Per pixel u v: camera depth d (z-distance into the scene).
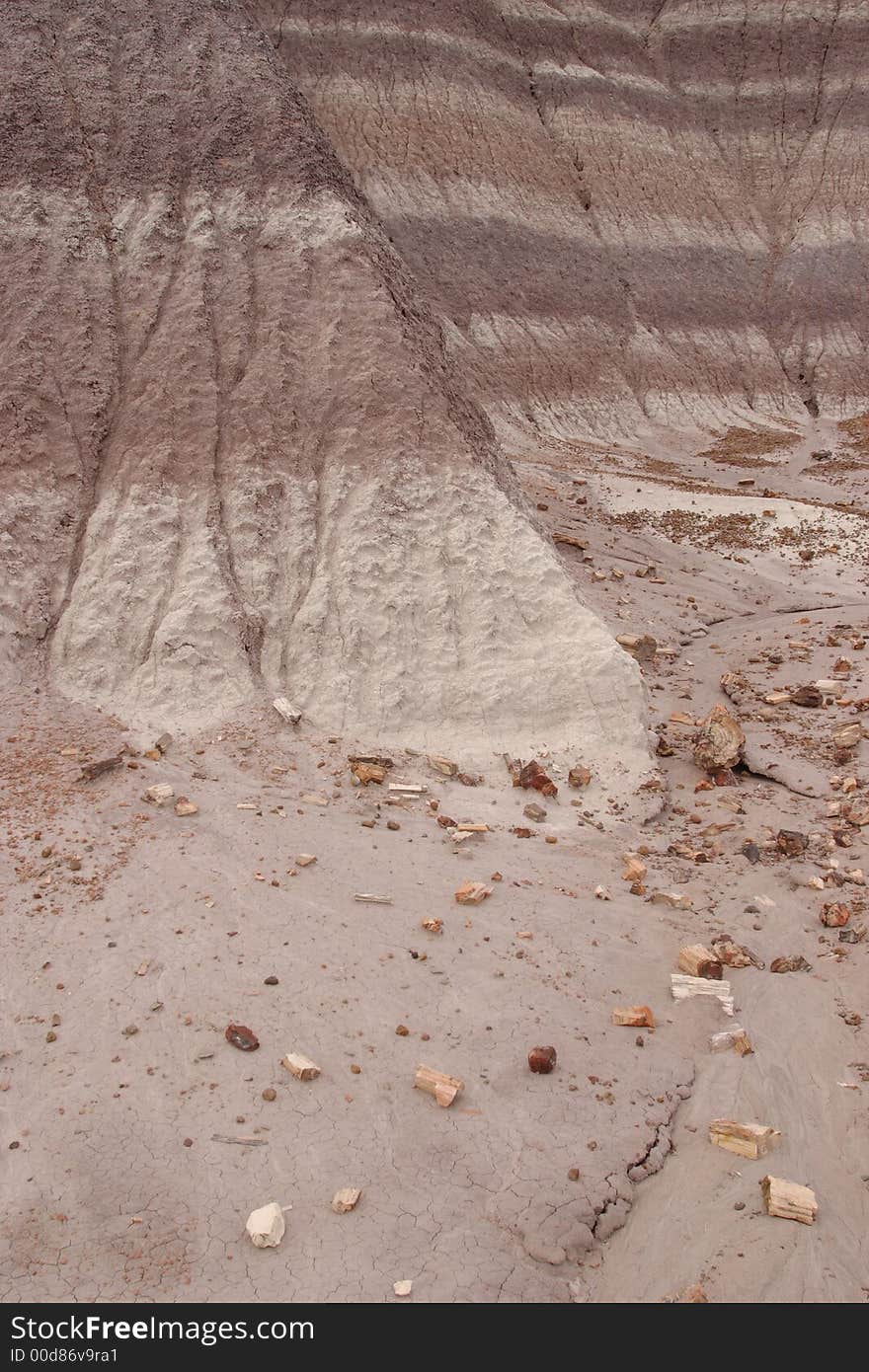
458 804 13.27
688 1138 8.38
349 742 14.24
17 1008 9.05
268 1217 7.11
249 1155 7.73
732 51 71.75
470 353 48.53
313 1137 7.93
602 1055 9.10
